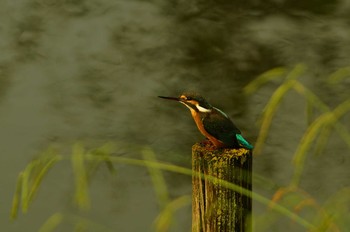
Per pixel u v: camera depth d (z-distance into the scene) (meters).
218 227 4.67
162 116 11.74
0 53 14.20
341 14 15.85
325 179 10.01
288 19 15.67
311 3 16.08
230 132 5.15
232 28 15.27
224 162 4.62
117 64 13.74
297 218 3.21
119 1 16.47
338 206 3.09
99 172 9.96
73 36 14.96
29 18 15.70
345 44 14.50
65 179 9.97
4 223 9.37
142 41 14.70
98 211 9.45
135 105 12.15
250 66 13.60
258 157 10.67
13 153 10.80
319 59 13.74
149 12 16.02
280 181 10.10
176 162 10.18
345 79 12.27
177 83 13.02
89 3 16.44
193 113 5.49
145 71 13.41
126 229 9.14
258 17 15.69
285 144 10.89
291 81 3.62
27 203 3.33
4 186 10.02
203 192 4.69
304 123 11.27
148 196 9.66
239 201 4.67
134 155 10.25
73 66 13.70
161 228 3.17
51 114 11.91
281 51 14.21
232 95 12.48
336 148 10.37
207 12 15.94
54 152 3.45
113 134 11.20
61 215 3.62
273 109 3.61
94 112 11.95
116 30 15.23
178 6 16.19
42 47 14.47
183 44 14.57
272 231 4.94
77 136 11.18
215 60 13.90
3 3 16.38
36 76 13.27
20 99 12.43
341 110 3.52
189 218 9.08
